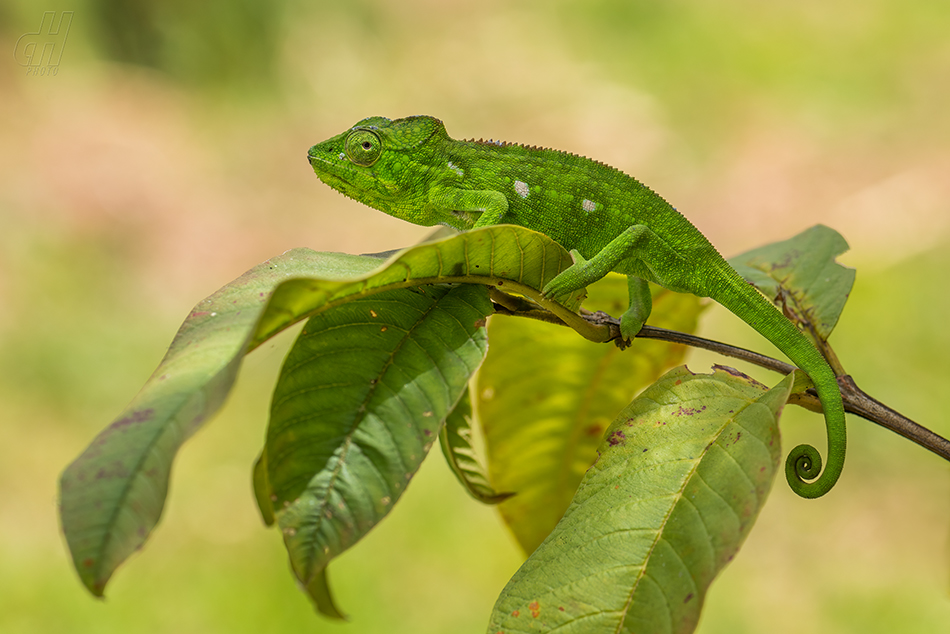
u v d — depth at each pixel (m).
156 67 12.73
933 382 5.82
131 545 1.00
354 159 2.19
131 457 1.07
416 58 13.03
